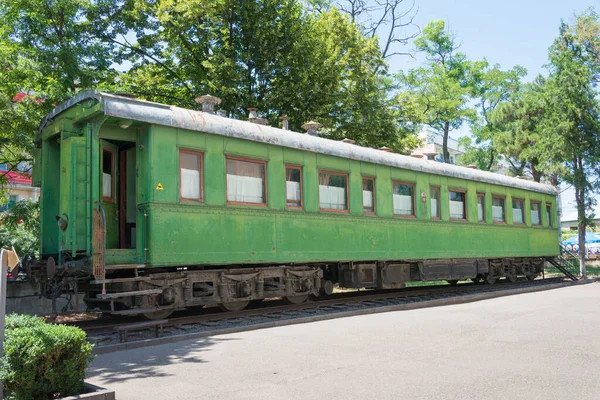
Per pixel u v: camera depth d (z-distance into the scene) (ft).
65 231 31.09
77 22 59.67
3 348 15.05
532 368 18.85
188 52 65.92
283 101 64.44
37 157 36.06
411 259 48.39
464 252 54.75
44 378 15.38
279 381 17.66
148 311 30.42
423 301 41.34
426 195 51.08
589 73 78.38
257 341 25.36
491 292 48.93
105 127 31.55
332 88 67.77
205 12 59.21
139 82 67.67
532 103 103.04
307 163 40.22
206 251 33.17
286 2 66.44
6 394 15.02
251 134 36.29
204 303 33.73
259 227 36.32
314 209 40.22
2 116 42.68
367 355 21.42
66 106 32.48
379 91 78.89
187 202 32.50
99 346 24.25
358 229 43.55
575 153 76.13
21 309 40.06
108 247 32.40
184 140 32.89
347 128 70.28
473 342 23.88
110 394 15.53
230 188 35.17
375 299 44.96
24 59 43.39
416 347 22.89
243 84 63.62
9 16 48.80
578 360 20.02
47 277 31.53
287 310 37.09
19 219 47.19
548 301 41.29
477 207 57.77
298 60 65.98
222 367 19.98
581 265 75.20
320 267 44.14
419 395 15.74
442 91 120.67
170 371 19.62
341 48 72.28
